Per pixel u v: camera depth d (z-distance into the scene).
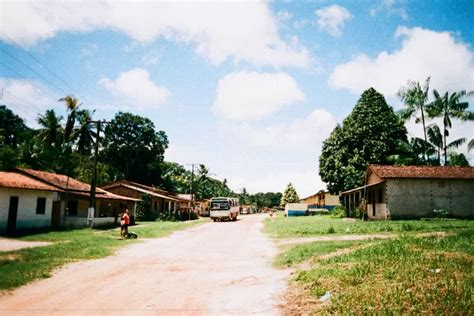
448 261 8.80
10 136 58.59
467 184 31.94
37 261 13.02
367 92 45.84
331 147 48.41
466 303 5.93
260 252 16.14
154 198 54.78
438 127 39.19
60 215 29.86
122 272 11.62
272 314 6.99
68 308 7.53
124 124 66.12
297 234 23.33
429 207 31.83
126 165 68.12
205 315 7.04
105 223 34.44
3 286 9.25
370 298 6.77
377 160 42.41
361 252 11.52
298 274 10.12
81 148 51.28
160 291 9.05
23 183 24.47
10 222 24.02
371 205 37.66
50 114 48.47
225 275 11.09
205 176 92.25
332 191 48.44
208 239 22.77
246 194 158.75
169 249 17.52
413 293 6.74
